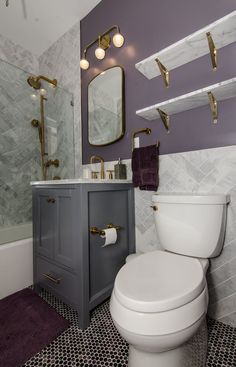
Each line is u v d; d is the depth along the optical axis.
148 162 1.29
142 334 0.60
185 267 0.83
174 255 0.96
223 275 1.05
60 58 2.01
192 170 1.16
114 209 1.27
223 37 0.98
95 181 1.10
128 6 1.47
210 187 1.09
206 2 1.12
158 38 1.31
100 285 1.15
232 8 1.04
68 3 1.64
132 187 1.41
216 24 0.90
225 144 1.05
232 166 1.02
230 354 0.88
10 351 0.90
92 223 1.10
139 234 1.41
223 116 1.06
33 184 1.39
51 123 2.02
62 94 1.94
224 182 1.05
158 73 1.28
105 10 1.61
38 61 2.26
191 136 1.17
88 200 1.08
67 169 1.90
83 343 0.95
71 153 1.89
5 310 1.18
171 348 0.65
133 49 1.44
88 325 1.05
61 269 1.16
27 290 1.39
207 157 1.11
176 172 1.23
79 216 1.03
